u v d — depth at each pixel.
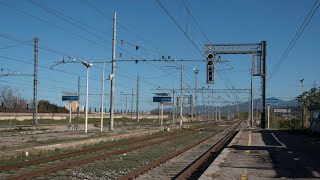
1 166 16.25
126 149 25.88
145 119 125.31
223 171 15.86
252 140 35.59
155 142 33.44
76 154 22.33
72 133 42.34
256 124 96.69
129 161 20.12
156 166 18.28
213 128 70.50
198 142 34.16
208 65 36.38
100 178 14.63
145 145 30.11
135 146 28.59
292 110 94.44
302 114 60.34
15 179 13.30
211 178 14.10
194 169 17.05
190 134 49.12
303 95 69.44
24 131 47.31
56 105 127.38
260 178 14.22
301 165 17.84
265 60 49.31
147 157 22.20
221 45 48.66
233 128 71.56
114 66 45.66
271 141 34.31
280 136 41.94
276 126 72.44
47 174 15.20
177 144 32.91
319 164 18.20
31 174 14.27
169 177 15.02
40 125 61.84
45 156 21.30
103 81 45.84
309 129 47.00
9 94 112.06
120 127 64.12
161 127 64.25
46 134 40.50
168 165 18.78
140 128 59.53
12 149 22.09
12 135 39.03
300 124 65.19
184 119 129.25
